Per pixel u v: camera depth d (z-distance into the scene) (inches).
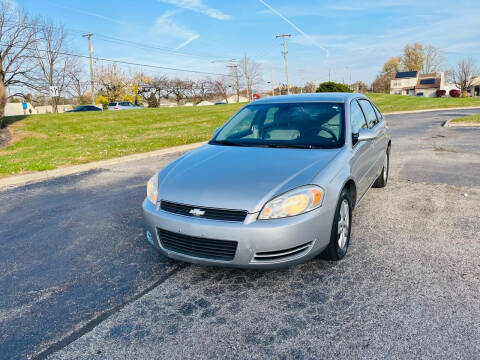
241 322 100.5
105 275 131.8
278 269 117.5
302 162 126.6
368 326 95.8
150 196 128.4
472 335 90.6
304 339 92.3
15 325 104.2
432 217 172.1
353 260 132.5
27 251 156.8
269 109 173.2
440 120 706.8
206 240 111.0
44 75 1731.1
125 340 95.5
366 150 162.4
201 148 158.4
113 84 2522.1
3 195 255.8
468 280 115.6
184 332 97.5
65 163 351.6
